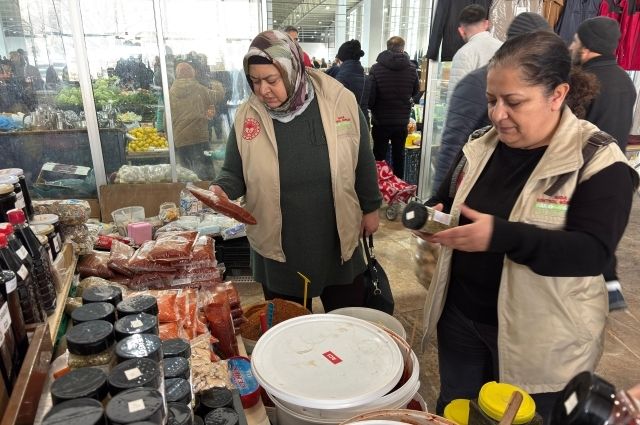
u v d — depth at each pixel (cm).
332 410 87
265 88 149
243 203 182
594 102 200
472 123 233
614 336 247
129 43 346
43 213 162
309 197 163
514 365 110
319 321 112
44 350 94
